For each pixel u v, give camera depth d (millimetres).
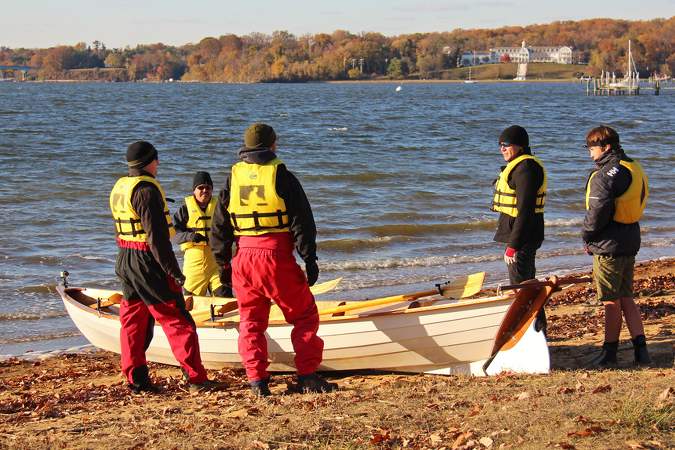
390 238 16375
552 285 6629
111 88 169500
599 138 6855
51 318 10922
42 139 38719
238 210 6375
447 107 83250
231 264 6875
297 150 34750
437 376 7371
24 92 131250
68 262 13992
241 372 7957
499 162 29891
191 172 27000
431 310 7062
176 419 6141
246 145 6395
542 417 5367
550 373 6859
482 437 5121
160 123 53688
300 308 6688
